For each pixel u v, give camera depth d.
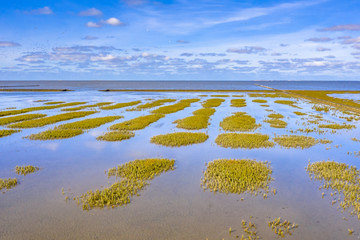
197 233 7.61
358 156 15.15
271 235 7.52
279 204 9.30
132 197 9.80
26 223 8.02
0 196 9.84
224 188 10.50
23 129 22.53
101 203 9.20
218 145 17.58
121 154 15.52
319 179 11.62
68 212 8.68
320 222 8.16
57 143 18.02
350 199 9.48
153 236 7.44
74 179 11.57
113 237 7.37
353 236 7.46
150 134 20.98
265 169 12.66
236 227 7.91
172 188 10.62
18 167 13.04
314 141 18.47
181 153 15.76
